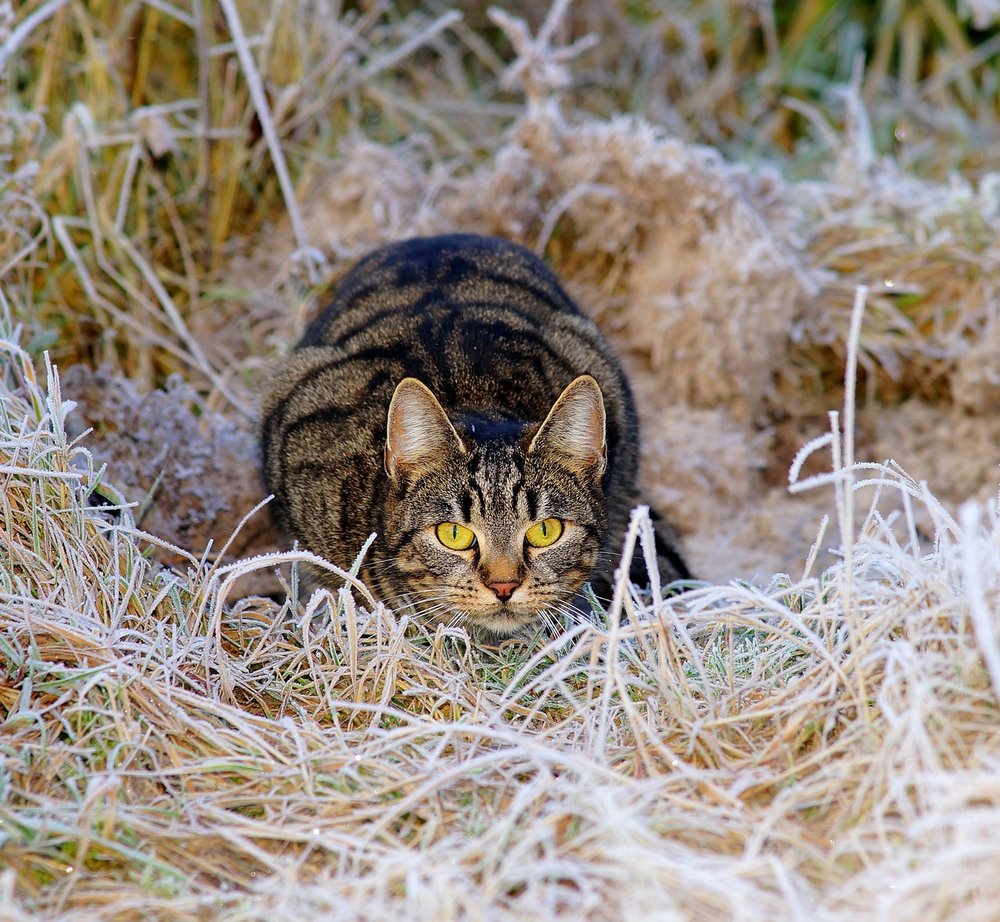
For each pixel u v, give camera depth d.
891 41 15.42
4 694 6.40
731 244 11.08
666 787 5.91
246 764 6.11
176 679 6.81
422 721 6.48
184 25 12.45
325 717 6.91
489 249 9.78
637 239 11.67
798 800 5.69
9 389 8.49
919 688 5.57
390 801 5.96
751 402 11.15
